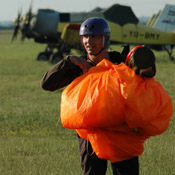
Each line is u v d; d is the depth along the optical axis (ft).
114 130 30.71
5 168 53.31
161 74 217.97
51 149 64.80
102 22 32.96
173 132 86.84
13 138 79.92
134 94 29.17
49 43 336.08
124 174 32.30
